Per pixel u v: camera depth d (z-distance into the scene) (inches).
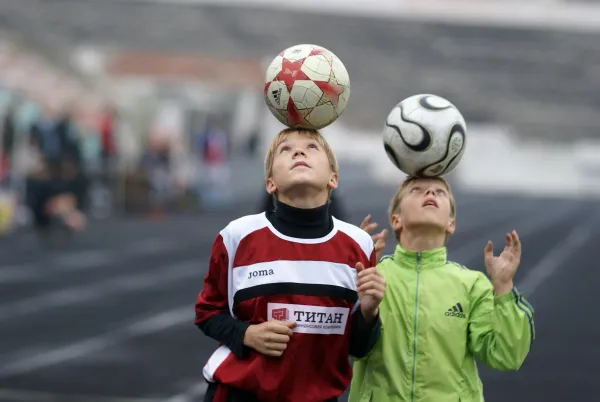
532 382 1023.0
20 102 3474.4
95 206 3280.0
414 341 501.7
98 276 1806.1
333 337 462.6
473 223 3422.7
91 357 1109.7
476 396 511.2
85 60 6156.5
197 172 3737.7
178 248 2332.7
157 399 920.9
